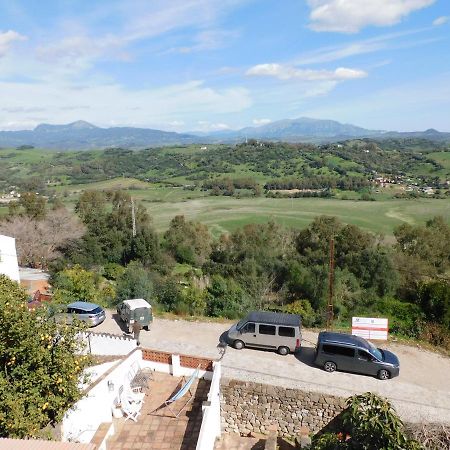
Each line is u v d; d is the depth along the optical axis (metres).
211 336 19.20
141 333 19.48
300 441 13.37
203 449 11.00
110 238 48.53
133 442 11.52
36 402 9.22
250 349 17.55
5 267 24.05
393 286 29.78
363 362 15.22
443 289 23.00
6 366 9.30
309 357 17.08
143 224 53.00
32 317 9.96
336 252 37.22
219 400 14.14
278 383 14.16
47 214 50.28
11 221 47.06
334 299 26.00
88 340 16.66
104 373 12.37
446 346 19.19
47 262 43.75
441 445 12.23
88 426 11.20
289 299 29.27
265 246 40.66
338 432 12.77
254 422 14.26
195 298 24.05
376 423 9.92
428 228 44.66
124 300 22.17
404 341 19.22
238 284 30.31
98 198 57.44
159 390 13.95
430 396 14.10
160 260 46.66
